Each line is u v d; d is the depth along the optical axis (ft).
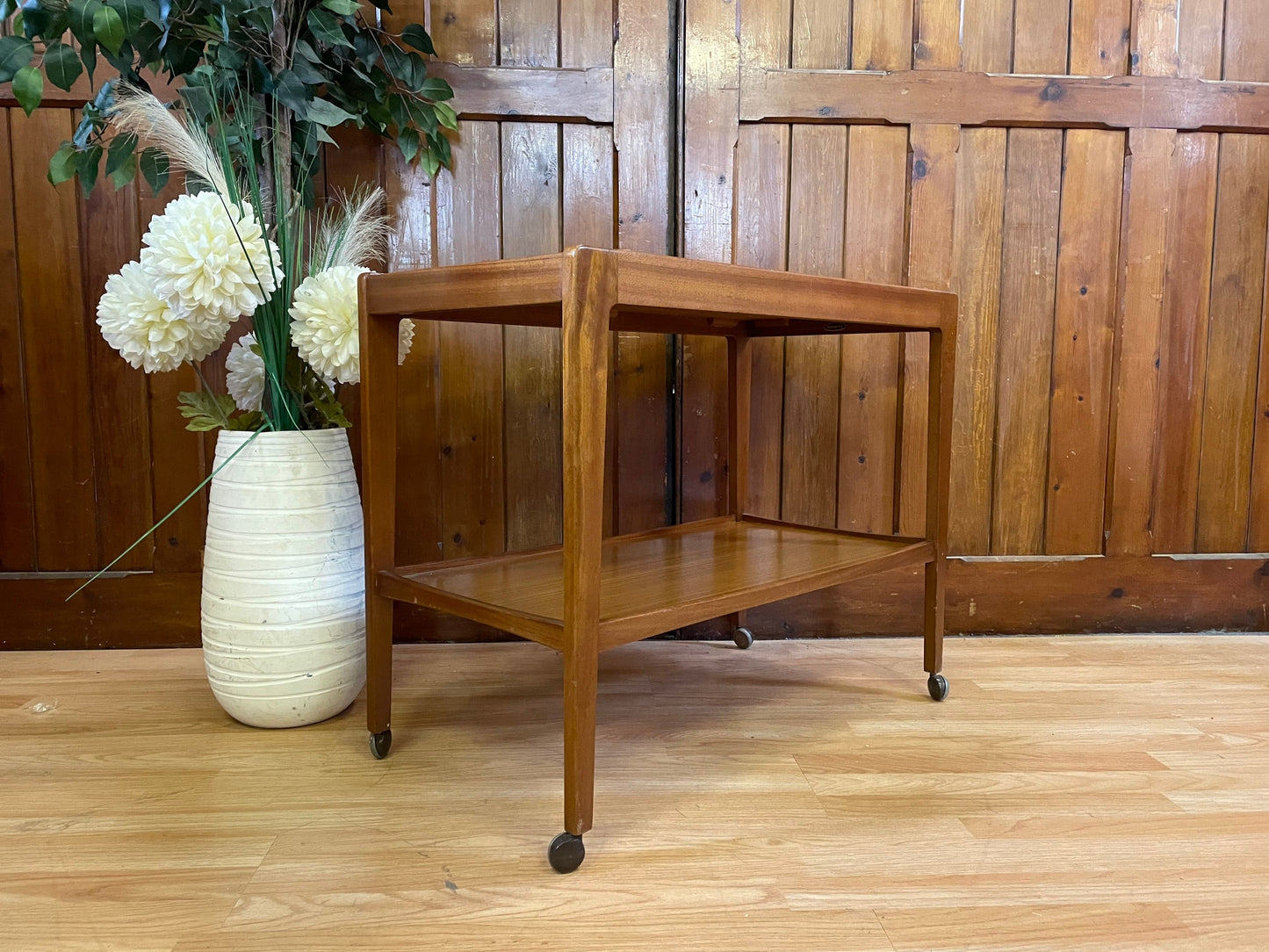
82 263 4.66
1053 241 5.06
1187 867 2.69
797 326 4.37
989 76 4.89
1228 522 5.30
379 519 3.41
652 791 3.18
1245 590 5.26
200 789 3.19
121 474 4.81
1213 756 3.51
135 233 4.66
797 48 4.84
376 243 4.74
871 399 5.12
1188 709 4.05
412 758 3.48
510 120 4.77
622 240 4.86
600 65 4.76
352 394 4.85
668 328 4.21
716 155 4.84
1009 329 5.10
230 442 3.68
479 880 2.60
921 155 4.92
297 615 3.65
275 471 3.62
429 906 2.46
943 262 5.00
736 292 2.86
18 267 4.64
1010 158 5.00
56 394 4.74
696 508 5.10
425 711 3.99
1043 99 4.92
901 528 5.18
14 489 4.78
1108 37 4.95
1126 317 5.11
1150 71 4.96
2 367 4.69
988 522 5.24
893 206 4.98
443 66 4.65
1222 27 4.99
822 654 4.90
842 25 4.85
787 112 4.84
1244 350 5.20
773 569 3.64
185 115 3.82
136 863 2.67
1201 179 5.08
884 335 5.07
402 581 3.32
